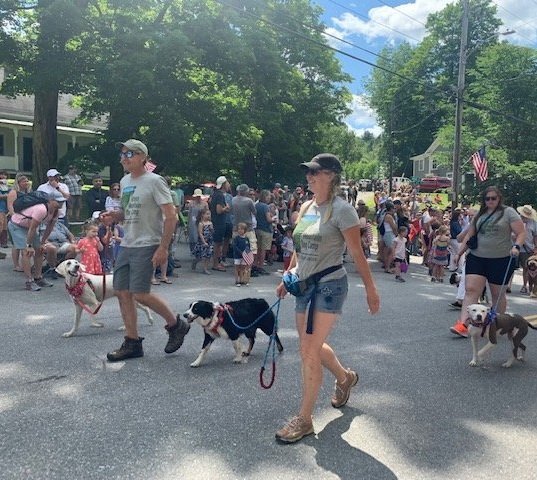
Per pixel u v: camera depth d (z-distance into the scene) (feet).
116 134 66.08
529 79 104.47
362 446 12.09
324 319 12.14
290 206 55.31
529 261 35.37
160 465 10.91
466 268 21.85
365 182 210.59
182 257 44.80
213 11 68.33
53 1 56.85
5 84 60.39
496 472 11.19
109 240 32.76
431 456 11.77
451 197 79.00
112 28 60.54
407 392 15.76
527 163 100.22
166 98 62.18
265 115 99.50
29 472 10.49
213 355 18.71
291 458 11.39
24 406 13.69
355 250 12.01
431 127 211.00
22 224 28.19
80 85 61.93
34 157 65.31
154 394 14.78
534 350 21.22
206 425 12.88
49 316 23.15
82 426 12.60
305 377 12.26
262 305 18.67
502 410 14.67
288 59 121.60
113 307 25.08
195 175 75.41
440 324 25.14
